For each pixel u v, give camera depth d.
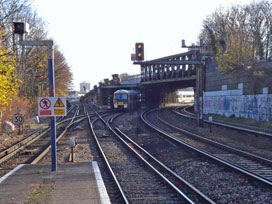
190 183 9.73
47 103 9.72
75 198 7.23
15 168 10.60
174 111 41.94
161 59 46.34
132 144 17.86
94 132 23.31
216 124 24.70
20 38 9.66
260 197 7.79
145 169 11.48
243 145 16.09
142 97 52.34
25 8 29.62
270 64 24.41
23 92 37.03
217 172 10.44
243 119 26.80
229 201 7.76
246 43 27.45
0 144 17.41
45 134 23.27
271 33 37.09
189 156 13.50
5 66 18.19
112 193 8.47
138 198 8.09
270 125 22.03
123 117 37.84
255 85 25.62
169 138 18.83
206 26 50.09
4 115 26.11
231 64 27.50
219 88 32.34
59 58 56.84
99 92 67.81
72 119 35.22
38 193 7.64
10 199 7.14
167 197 8.10
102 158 13.47
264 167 10.97
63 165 11.07
